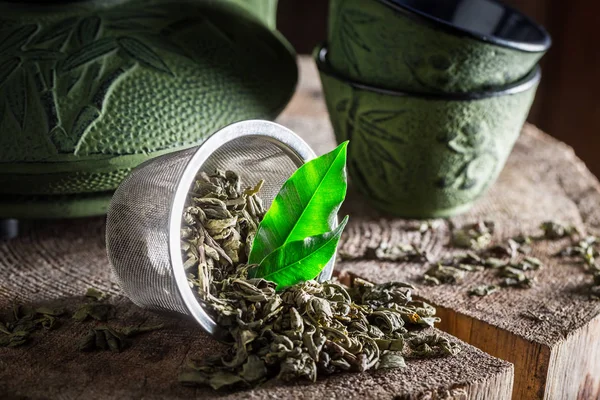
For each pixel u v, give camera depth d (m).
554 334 0.43
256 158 0.43
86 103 0.45
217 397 0.39
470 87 0.47
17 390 0.39
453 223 0.50
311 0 0.81
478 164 0.49
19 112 0.44
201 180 0.42
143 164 0.42
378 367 0.40
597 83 0.74
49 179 0.44
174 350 0.41
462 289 0.45
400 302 0.43
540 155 0.57
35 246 0.48
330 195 0.41
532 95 0.49
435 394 0.39
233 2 0.49
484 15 0.52
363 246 0.48
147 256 0.41
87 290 0.45
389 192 0.50
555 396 0.43
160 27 0.47
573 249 0.48
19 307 0.43
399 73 0.47
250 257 0.42
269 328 0.40
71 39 0.46
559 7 0.75
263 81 0.49
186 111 0.46
